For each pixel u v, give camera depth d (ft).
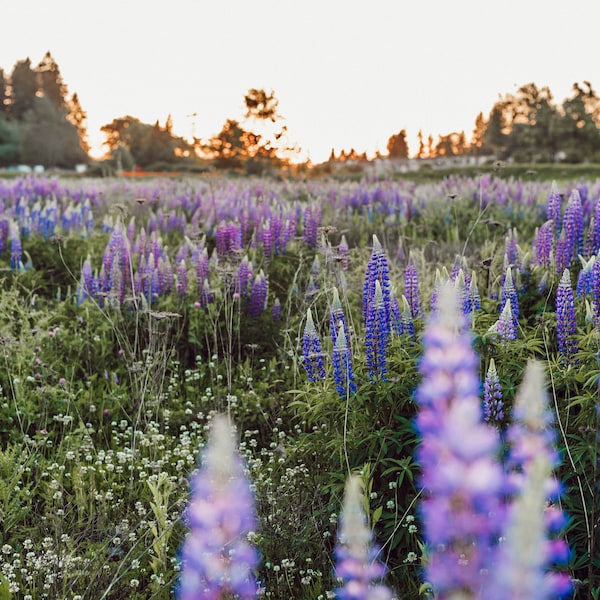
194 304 24.25
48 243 32.30
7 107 428.15
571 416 13.03
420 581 11.40
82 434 17.49
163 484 15.08
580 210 21.36
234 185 56.70
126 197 50.88
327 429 14.75
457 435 3.44
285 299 27.02
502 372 13.66
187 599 5.15
